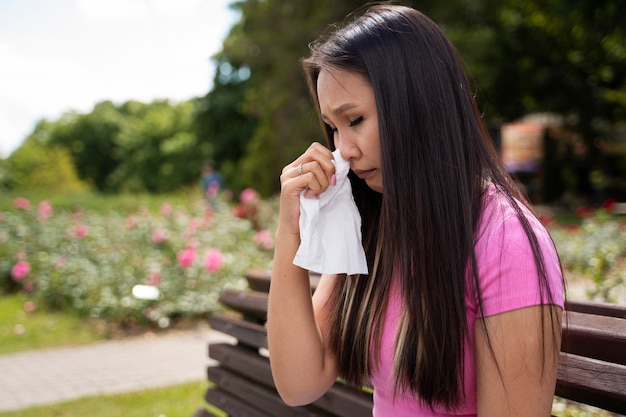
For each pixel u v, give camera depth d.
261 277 2.44
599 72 22.77
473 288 1.28
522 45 22.38
